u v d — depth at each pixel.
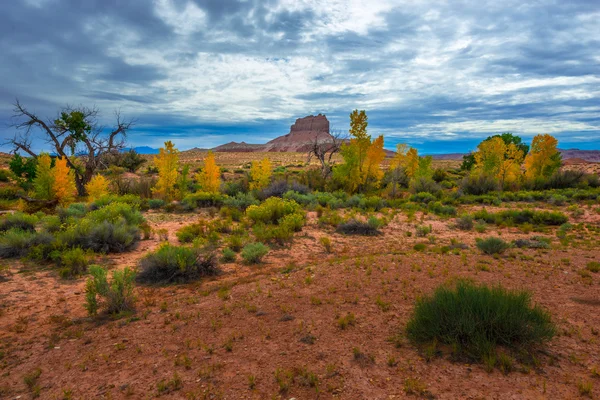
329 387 3.50
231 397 3.45
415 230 14.92
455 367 3.76
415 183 30.83
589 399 3.11
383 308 5.63
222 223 14.92
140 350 4.61
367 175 30.33
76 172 28.48
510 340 4.15
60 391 3.73
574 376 3.51
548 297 5.97
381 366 3.88
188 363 4.12
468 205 24.44
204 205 21.31
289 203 16.61
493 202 24.72
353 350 4.25
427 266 8.29
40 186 19.25
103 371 4.11
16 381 3.99
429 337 4.36
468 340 4.18
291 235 12.38
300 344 4.54
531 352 4.02
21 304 6.63
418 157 37.53
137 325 5.50
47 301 6.80
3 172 34.91
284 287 7.05
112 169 41.44
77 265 8.70
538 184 33.53
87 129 28.19
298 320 5.36
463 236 13.68
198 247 9.31
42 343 5.00
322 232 14.09
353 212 18.81
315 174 34.41
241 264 9.52
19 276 8.29
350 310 5.66
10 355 4.64
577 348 4.12
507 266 8.23
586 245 11.34
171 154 24.08
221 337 4.89
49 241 10.34
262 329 5.09
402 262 8.74
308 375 3.74
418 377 3.60
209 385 3.68
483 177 33.19
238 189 27.83
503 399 3.16
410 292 6.39
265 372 3.89
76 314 6.17
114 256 10.22
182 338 4.93
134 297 6.54
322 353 4.25
